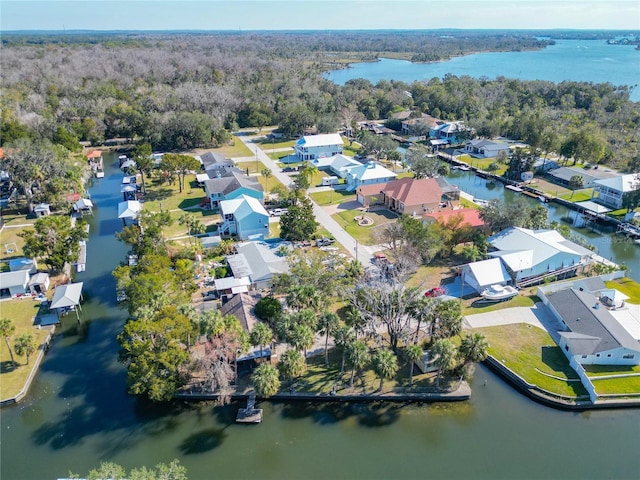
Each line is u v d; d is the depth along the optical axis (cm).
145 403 5116
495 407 5031
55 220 7556
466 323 6150
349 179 11538
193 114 15450
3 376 5409
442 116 19050
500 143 14462
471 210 8869
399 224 7700
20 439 4691
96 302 6975
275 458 4475
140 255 7300
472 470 4325
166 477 3831
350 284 6431
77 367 5669
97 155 14000
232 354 4991
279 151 15050
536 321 6206
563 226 8481
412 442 4638
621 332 5591
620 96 19825
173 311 5147
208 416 4947
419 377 5356
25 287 7050
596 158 12344
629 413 4922
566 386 5125
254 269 7088
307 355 5709
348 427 4809
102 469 3716
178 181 12006
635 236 8944
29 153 9962
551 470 4309
